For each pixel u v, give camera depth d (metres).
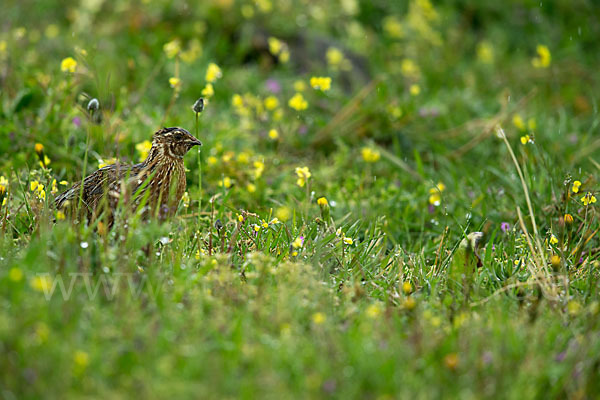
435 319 7.71
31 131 12.84
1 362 6.38
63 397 6.16
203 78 16.92
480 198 12.26
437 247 11.12
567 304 8.45
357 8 22.03
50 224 9.35
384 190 12.74
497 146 15.23
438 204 11.84
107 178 10.34
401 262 9.60
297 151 14.76
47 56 17.12
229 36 19.47
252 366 6.66
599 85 20.16
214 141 13.54
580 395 6.73
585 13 24.14
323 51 19.67
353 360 6.80
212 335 7.15
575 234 10.93
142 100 14.97
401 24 21.97
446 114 16.72
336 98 16.80
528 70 20.47
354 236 10.61
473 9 23.91
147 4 19.27
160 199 9.57
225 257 8.72
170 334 6.99
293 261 9.34
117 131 12.86
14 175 11.96
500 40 22.80
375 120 15.31
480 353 6.83
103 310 7.31
